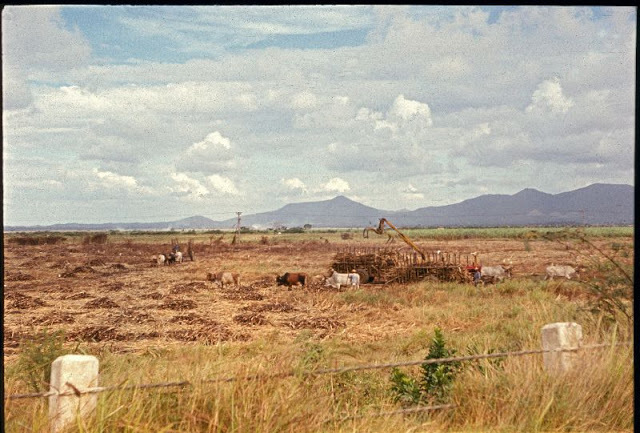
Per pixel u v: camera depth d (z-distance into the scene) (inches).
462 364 296.2
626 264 327.3
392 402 281.0
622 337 292.5
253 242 3351.4
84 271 1435.8
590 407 234.4
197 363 250.4
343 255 1211.9
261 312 776.9
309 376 227.5
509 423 226.2
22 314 749.3
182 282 1202.6
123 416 193.8
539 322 476.7
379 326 634.8
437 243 2854.3
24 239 3024.1
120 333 610.2
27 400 239.3
